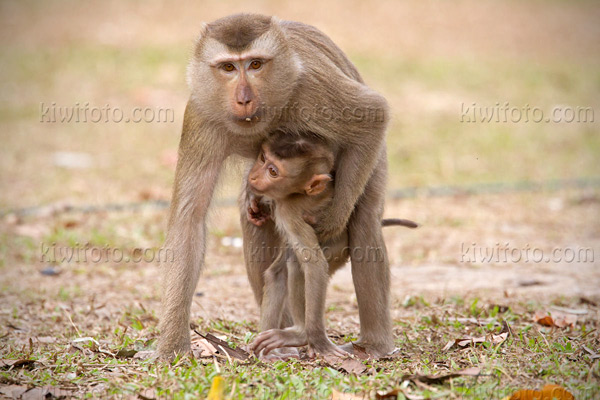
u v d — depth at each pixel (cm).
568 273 1303
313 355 812
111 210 1605
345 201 835
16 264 1320
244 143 862
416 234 1533
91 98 2408
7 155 1969
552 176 1920
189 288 829
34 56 2798
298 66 827
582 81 2798
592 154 2102
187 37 3041
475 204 1731
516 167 1980
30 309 1088
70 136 2147
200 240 842
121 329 982
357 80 933
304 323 831
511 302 1097
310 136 845
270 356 826
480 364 769
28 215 1574
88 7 3350
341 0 3519
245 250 926
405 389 687
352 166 837
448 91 2611
